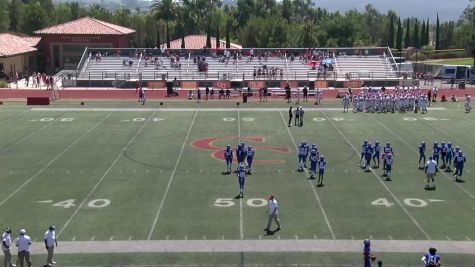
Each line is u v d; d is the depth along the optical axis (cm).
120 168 3412
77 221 2548
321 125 4709
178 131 4478
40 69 9219
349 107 5656
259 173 3303
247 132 4441
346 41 12350
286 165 3475
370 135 4309
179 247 2267
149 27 12900
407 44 12456
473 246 2267
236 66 7875
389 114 5253
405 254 2191
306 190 2981
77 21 9375
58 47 9106
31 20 12412
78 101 6112
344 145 3988
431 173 3027
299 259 2155
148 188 3022
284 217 2584
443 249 2238
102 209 2702
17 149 3888
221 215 2614
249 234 2394
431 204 2759
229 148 3325
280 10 14925
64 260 2155
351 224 2498
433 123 4781
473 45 10888
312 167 3225
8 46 8462
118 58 7969
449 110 5491
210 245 2284
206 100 6188
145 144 4034
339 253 2203
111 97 6425
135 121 4903
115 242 2317
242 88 6831
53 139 4191
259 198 2853
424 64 9794
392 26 12838
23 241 2052
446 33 13925
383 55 8075
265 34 10919
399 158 3625
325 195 2897
